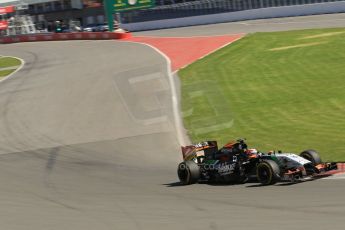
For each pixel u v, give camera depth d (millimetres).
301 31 98500
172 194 27953
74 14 192875
